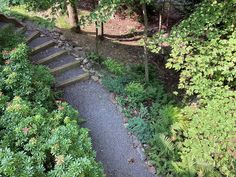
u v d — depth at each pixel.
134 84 7.39
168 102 7.40
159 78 8.55
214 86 6.30
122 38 10.12
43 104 5.62
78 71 7.88
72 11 9.07
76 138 4.46
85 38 9.31
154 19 10.84
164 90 8.02
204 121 6.00
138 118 6.67
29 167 3.78
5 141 4.28
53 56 7.97
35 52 8.03
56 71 7.66
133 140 6.32
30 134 4.32
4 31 6.89
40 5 5.98
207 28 6.19
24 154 3.95
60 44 8.52
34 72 6.10
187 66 6.29
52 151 4.06
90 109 6.95
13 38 6.62
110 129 6.53
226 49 5.90
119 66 8.16
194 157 5.64
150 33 10.28
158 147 6.04
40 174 3.88
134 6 10.53
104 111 6.93
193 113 6.39
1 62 5.92
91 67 8.10
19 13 9.12
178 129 6.20
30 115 4.71
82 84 7.59
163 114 6.60
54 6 6.04
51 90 6.60
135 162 5.93
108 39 9.88
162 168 5.73
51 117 4.93
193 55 6.45
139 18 10.83
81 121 6.44
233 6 6.23
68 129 4.44
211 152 5.62
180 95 7.93
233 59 5.75
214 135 5.77
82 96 7.26
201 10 6.32
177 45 6.22
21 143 4.25
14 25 8.45
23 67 5.64
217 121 5.91
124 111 6.92
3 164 3.62
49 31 8.89
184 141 6.07
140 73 8.31
